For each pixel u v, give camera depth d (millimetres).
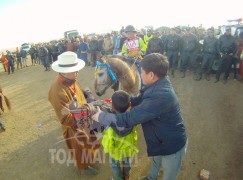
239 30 8430
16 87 9617
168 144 2141
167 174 2375
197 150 3904
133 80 3629
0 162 3996
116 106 2275
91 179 3395
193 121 4891
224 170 3393
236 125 4594
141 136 4398
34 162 3926
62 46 14094
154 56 1990
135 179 3303
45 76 11500
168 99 1922
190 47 7832
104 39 11109
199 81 7578
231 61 6945
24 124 5445
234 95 6121
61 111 2697
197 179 3252
